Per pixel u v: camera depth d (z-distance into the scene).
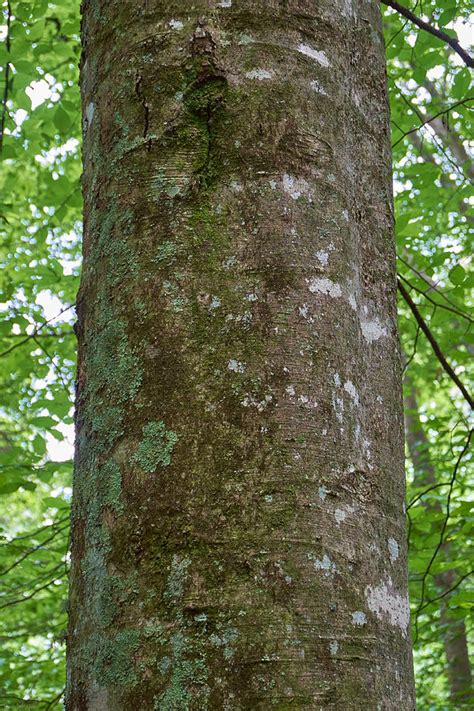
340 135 1.44
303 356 1.21
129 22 1.49
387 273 1.45
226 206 1.29
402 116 5.36
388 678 1.11
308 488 1.13
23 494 8.55
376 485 1.24
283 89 1.38
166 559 1.09
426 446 6.95
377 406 1.31
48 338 5.33
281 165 1.32
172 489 1.13
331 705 1.02
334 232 1.33
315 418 1.18
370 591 1.14
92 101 1.52
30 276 5.98
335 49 1.50
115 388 1.24
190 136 1.34
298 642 1.04
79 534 1.23
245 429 1.15
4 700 4.66
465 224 6.01
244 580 1.06
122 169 1.38
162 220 1.30
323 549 1.11
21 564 4.81
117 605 1.11
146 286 1.27
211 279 1.24
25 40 4.99
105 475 1.20
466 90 4.61
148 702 1.03
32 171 7.51
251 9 1.42
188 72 1.38
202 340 1.20
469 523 4.39
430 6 5.01
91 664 1.12
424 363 8.01
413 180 5.57
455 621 5.56
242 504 1.10
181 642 1.04
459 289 4.08
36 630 5.34
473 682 6.12
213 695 1.01
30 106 4.91
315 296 1.26
